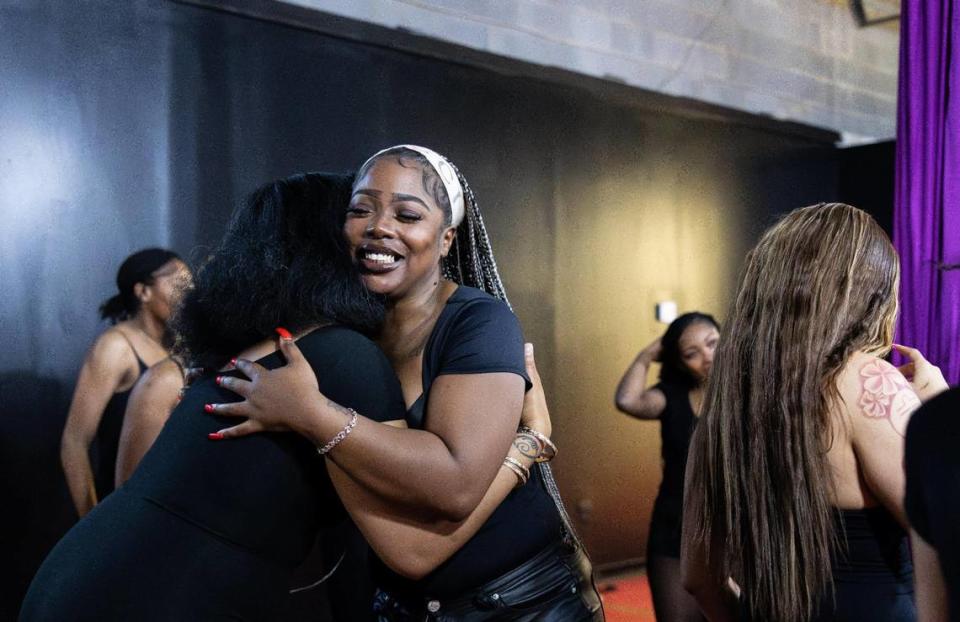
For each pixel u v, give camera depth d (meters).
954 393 0.78
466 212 1.67
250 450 1.27
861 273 1.37
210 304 1.38
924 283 2.88
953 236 2.82
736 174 5.34
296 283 1.37
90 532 1.27
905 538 1.32
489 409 1.36
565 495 4.55
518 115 4.39
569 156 4.59
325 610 3.55
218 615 1.21
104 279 3.20
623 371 4.82
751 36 5.48
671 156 5.04
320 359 1.32
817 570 1.31
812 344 1.34
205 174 3.42
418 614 1.52
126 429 2.38
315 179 1.50
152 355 3.11
